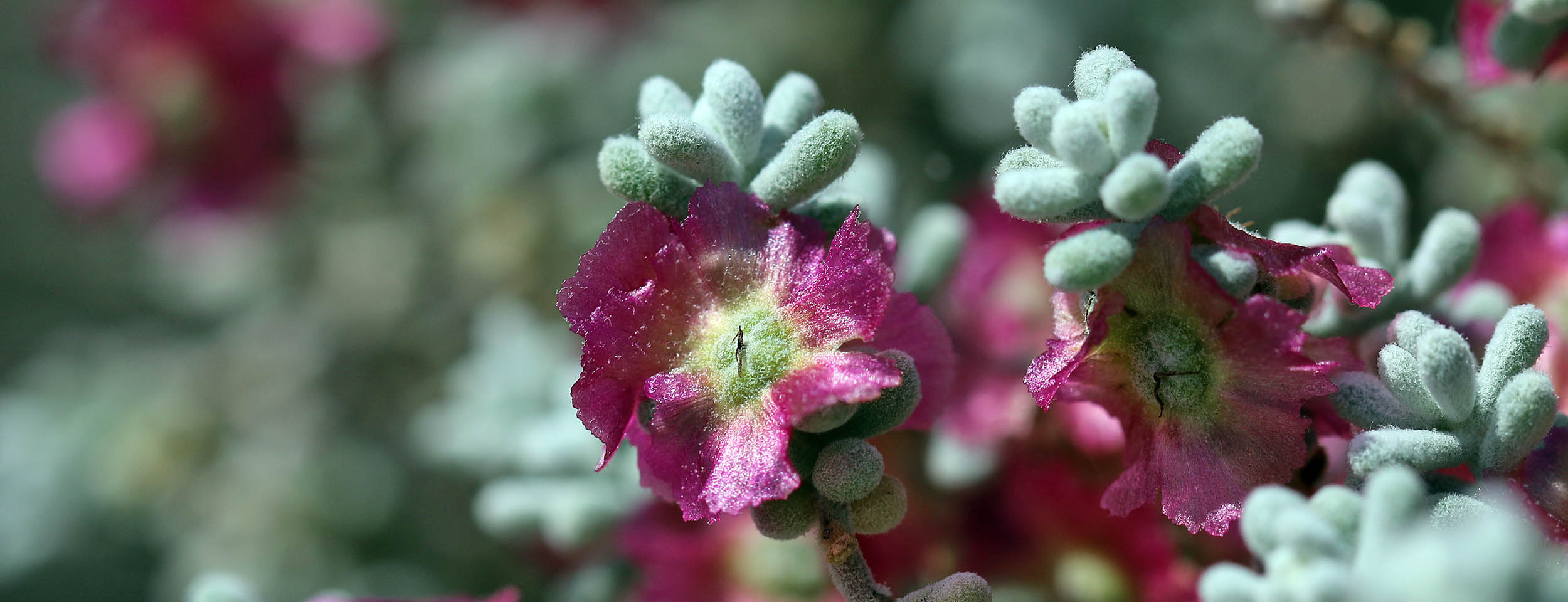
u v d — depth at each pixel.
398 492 0.19
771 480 0.09
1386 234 0.10
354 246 0.21
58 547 0.20
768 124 0.10
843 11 0.20
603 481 0.12
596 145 0.20
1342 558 0.09
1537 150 0.12
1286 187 0.17
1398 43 0.12
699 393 0.10
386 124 0.21
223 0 0.20
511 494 0.12
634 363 0.10
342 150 0.21
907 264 0.12
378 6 0.21
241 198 0.21
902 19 0.20
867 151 0.12
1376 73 0.16
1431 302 0.10
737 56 0.21
